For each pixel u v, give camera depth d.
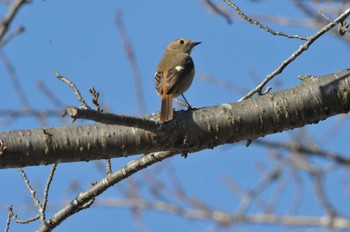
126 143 9.92
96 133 9.88
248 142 10.70
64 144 9.75
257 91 10.77
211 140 10.19
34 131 9.74
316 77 10.64
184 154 10.50
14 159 9.58
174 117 10.08
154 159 10.88
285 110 10.34
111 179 11.17
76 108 8.54
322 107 10.41
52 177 11.34
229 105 10.39
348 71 10.66
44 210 11.39
